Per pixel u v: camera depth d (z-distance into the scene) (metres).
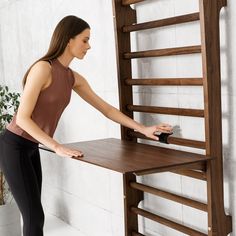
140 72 2.33
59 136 3.28
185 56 2.04
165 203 2.29
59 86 2.08
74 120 3.05
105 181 2.76
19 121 1.96
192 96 2.04
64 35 2.03
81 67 2.91
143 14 2.26
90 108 2.83
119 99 2.31
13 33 3.88
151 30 2.22
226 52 1.84
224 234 1.89
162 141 2.07
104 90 2.68
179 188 2.18
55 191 3.42
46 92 2.06
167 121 2.20
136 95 2.39
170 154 1.91
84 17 2.79
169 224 2.10
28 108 1.96
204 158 1.79
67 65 2.13
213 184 1.83
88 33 2.08
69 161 3.15
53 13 3.13
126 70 2.30
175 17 1.92
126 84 2.29
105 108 2.24
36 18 3.40
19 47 3.79
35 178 2.20
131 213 2.36
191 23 1.98
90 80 2.82
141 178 2.43
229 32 1.81
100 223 2.87
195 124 2.04
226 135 1.89
